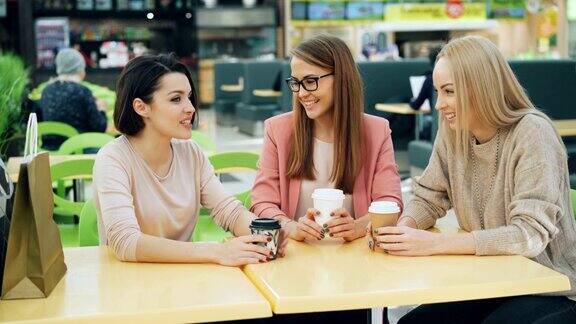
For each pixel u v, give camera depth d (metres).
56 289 1.82
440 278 1.86
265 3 16.83
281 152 2.64
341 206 2.27
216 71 14.43
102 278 1.91
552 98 7.22
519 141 2.21
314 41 2.52
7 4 13.02
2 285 1.76
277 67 13.09
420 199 2.51
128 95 2.29
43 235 1.79
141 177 2.33
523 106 2.28
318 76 2.49
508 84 2.25
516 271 1.92
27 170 1.74
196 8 15.55
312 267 1.98
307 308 1.71
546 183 2.14
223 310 1.67
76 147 4.55
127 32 14.42
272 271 1.94
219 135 12.98
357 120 2.56
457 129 2.25
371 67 8.80
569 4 13.48
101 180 2.23
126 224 2.13
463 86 2.19
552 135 2.21
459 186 2.38
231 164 3.47
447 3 13.74
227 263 2.01
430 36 14.19
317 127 2.62
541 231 2.10
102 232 2.36
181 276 1.92
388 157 2.64
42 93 6.04
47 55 13.32
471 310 2.31
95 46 14.04
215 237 3.47
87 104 6.00
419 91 7.53
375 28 13.63
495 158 2.29
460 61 2.20
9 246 1.75
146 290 1.80
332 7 14.41
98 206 2.29
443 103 2.26
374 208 2.16
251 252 2.03
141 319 1.64
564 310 2.10
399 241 2.10
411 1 14.39
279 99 12.34
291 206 2.62
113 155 2.28
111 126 6.46
